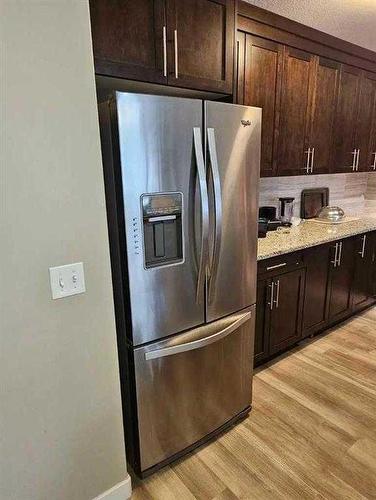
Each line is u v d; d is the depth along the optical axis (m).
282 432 1.88
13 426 1.20
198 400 1.73
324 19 2.27
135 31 1.43
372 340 2.87
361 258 3.12
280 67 2.29
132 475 1.66
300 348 2.74
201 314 1.65
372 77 3.10
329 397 2.16
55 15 1.04
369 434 1.86
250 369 1.97
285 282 2.40
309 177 3.31
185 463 1.71
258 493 1.54
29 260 1.12
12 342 1.14
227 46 1.76
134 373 1.50
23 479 1.26
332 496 1.52
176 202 1.45
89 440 1.39
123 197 1.30
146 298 1.44
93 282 1.28
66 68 1.08
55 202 1.14
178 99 1.35
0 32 0.96
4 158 1.02
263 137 2.32
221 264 1.67
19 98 1.02
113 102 1.24
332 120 2.81
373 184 3.90
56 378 1.26
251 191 1.73
